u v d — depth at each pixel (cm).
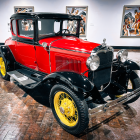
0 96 327
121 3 830
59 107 237
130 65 291
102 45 236
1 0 855
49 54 286
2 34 914
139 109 287
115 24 870
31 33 349
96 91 223
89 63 216
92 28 885
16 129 227
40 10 863
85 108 193
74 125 209
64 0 841
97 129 231
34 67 338
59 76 217
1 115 260
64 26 334
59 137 214
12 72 362
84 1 839
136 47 905
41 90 357
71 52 250
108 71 263
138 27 865
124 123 245
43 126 236
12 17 347
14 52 383
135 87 284
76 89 196
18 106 289
